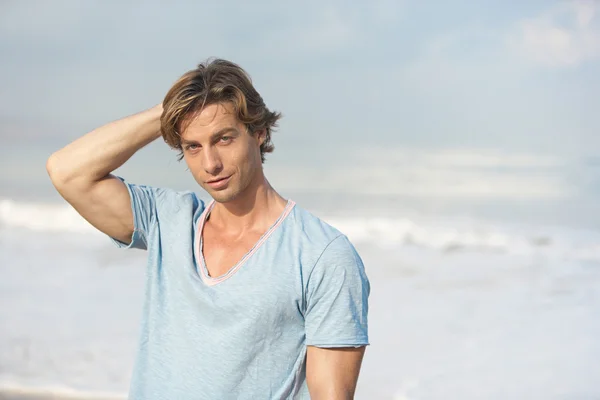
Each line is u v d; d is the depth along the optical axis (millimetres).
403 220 13430
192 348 2055
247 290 2016
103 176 2275
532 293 8102
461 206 15102
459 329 6816
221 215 2186
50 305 7395
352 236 11828
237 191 2041
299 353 2055
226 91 1983
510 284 8523
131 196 2277
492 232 11906
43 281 8312
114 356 6008
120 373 5656
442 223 13172
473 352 6207
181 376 2051
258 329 2002
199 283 2090
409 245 11016
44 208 12594
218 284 2062
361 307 2049
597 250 10508
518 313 7324
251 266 2047
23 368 5730
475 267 9461
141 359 2131
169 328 2113
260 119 2057
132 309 7277
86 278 8438
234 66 2068
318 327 2016
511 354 6145
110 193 2262
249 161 2051
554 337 6578
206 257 2158
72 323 6832
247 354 2008
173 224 2234
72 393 5293
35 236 10977
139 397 2078
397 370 5793
